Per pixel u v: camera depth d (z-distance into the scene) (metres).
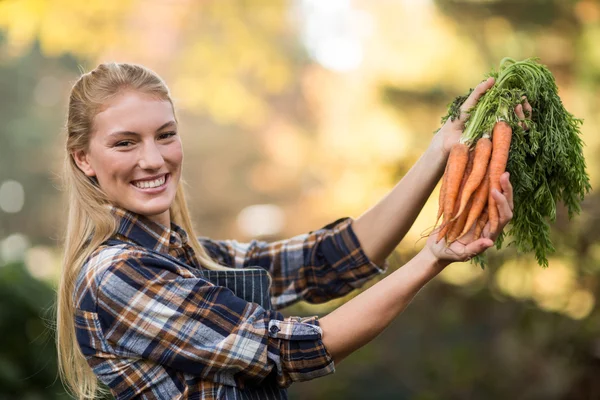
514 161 2.08
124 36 9.75
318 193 13.23
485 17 8.33
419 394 6.98
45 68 23.38
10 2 7.34
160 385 2.03
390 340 7.57
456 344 7.09
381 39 10.70
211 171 24.41
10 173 24.36
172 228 2.31
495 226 1.98
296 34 17.17
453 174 2.05
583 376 6.10
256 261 2.58
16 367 5.08
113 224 2.16
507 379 6.59
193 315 2.00
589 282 6.19
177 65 13.05
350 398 7.26
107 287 2.02
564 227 6.05
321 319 2.03
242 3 11.95
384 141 8.16
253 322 2.02
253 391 2.10
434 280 7.21
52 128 24.20
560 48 8.16
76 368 2.25
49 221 25.11
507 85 2.15
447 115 2.31
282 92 19.55
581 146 2.22
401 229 2.42
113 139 2.11
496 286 6.73
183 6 11.80
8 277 5.19
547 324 6.39
